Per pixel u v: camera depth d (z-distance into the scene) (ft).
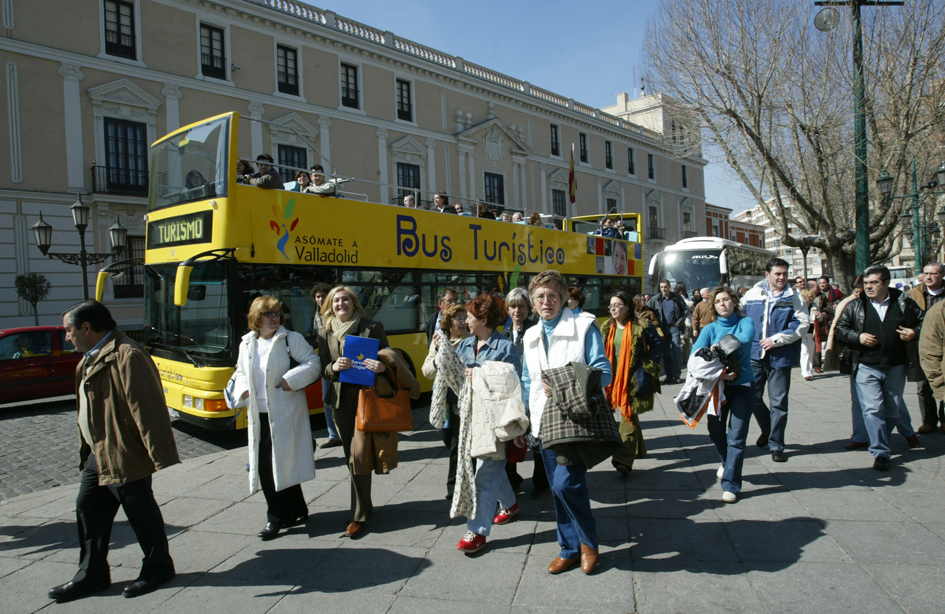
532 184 106.32
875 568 10.89
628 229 58.65
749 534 12.60
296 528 14.28
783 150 56.85
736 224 190.19
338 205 26.68
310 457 13.82
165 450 10.93
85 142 58.75
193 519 15.25
